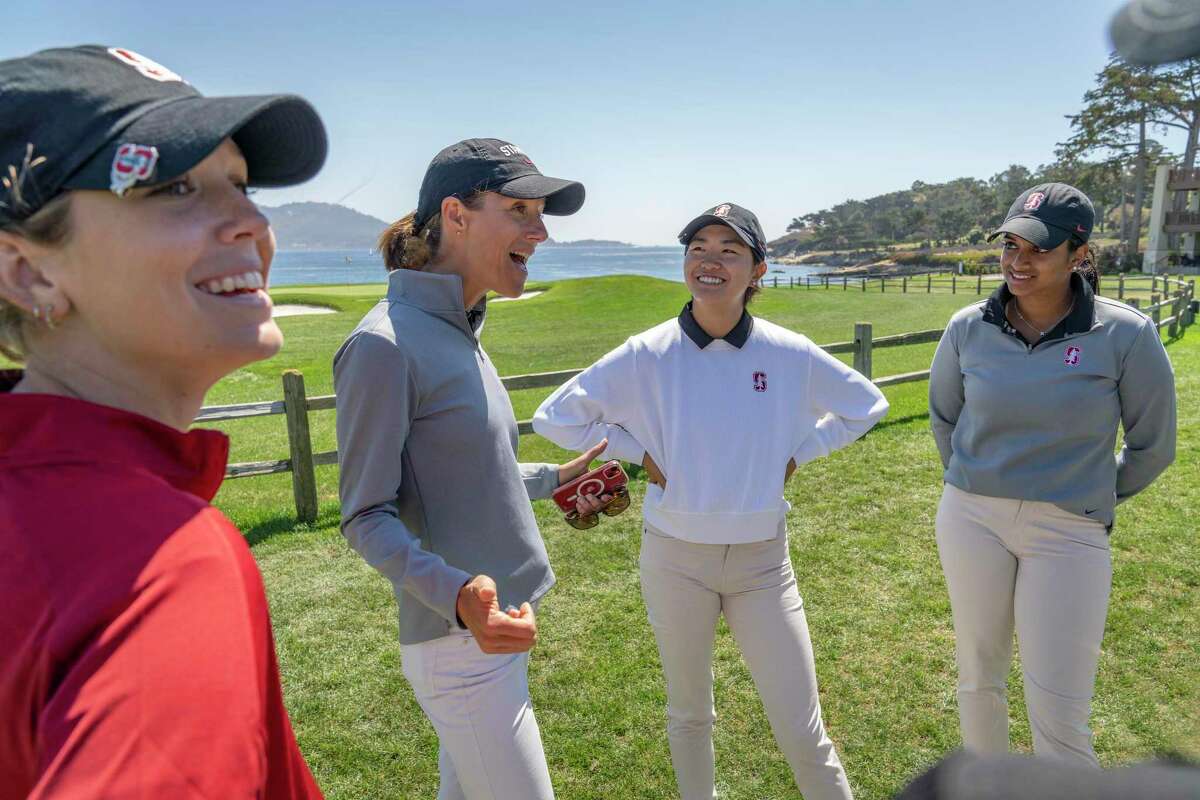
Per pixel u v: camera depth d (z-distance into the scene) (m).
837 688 3.10
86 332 0.68
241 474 4.96
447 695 1.57
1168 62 0.29
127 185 0.61
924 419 7.05
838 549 4.38
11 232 0.63
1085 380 2.08
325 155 0.83
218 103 0.67
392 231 1.78
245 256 0.72
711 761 2.22
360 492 1.46
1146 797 0.26
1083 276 2.13
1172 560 4.02
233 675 0.50
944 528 2.33
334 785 2.70
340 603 3.99
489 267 1.69
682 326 2.18
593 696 3.13
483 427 1.59
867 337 7.12
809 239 176.62
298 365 13.59
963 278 38.78
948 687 3.08
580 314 21.84
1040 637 2.10
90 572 0.51
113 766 0.43
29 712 0.50
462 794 1.88
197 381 0.74
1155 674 3.06
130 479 0.58
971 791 0.28
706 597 2.12
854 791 2.56
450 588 1.38
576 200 1.87
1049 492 2.09
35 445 0.58
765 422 2.09
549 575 1.71
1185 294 13.30
